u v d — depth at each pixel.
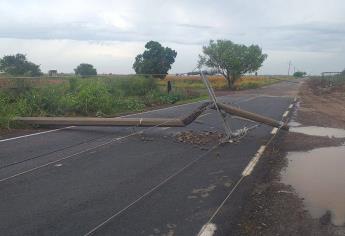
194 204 6.91
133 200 7.01
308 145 12.37
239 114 13.19
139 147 11.36
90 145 11.42
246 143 12.36
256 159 10.28
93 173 8.62
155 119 13.27
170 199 7.12
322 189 8.06
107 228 5.87
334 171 9.44
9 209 6.52
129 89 28.23
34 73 34.72
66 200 6.95
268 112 22.05
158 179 8.28
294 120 18.73
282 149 11.78
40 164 9.23
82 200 6.96
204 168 9.24
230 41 53.81
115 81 28.12
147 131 13.72
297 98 34.78
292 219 6.46
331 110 24.83
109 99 21.14
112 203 6.85
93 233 5.69
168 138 12.71
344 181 8.66
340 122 18.50
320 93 44.31
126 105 22.94
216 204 6.93
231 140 12.42
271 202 7.22
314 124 17.48
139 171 8.85
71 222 6.05
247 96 36.56
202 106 13.16
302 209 6.91
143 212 6.48
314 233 5.97
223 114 13.04
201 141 12.20
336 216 6.66
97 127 14.48
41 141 11.88
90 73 47.94
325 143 12.76
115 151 10.77
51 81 21.72
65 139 12.24
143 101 25.48
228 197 7.30
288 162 10.29
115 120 13.54
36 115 16.86
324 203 7.26
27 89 18.44
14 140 11.97
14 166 9.02
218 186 7.92
